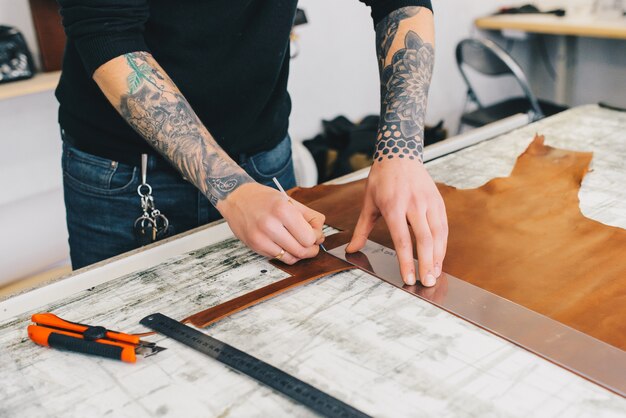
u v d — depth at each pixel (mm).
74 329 685
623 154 1159
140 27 895
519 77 2721
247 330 698
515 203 974
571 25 2916
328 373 623
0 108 1946
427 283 768
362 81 2955
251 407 583
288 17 1075
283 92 1223
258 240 802
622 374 606
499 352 645
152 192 1114
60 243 2248
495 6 3385
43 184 2129
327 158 2572
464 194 1012
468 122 2896
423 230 813
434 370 620
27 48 1843
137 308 752
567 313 705
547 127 1320
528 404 573
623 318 690
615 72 3291
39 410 590
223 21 1004
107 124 1062
